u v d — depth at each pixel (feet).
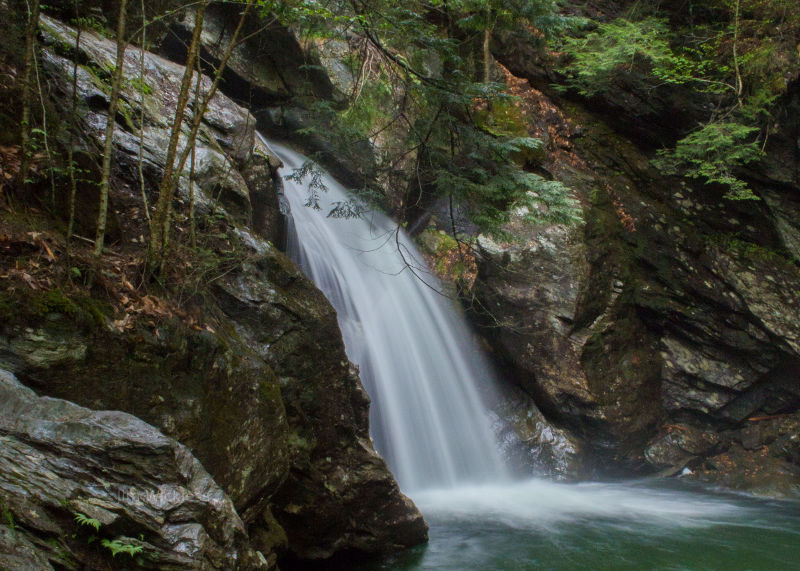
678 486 33.68
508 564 20.03
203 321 14.29
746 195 37.19
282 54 32.32
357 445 19.19
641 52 38.81
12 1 16.76
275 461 14.88
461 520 25.43
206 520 9.29
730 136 36.50
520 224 35.81
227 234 17.62
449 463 32.12
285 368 17.25
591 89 41.19
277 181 26.13
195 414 12.91
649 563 20.59
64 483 8.29
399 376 31.63
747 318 37.06
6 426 8.54
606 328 35.76
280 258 18.44
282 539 16.01
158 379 12.41
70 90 17.10
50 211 13.58
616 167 41.78
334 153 32.96
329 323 18.62
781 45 37.52
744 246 39.37
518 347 34.73
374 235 35.06
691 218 40.14
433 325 35.29
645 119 41.37
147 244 14.62
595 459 35.19
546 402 34.60
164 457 9.22
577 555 21.17
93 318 11.59
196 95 14.89
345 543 18.95
